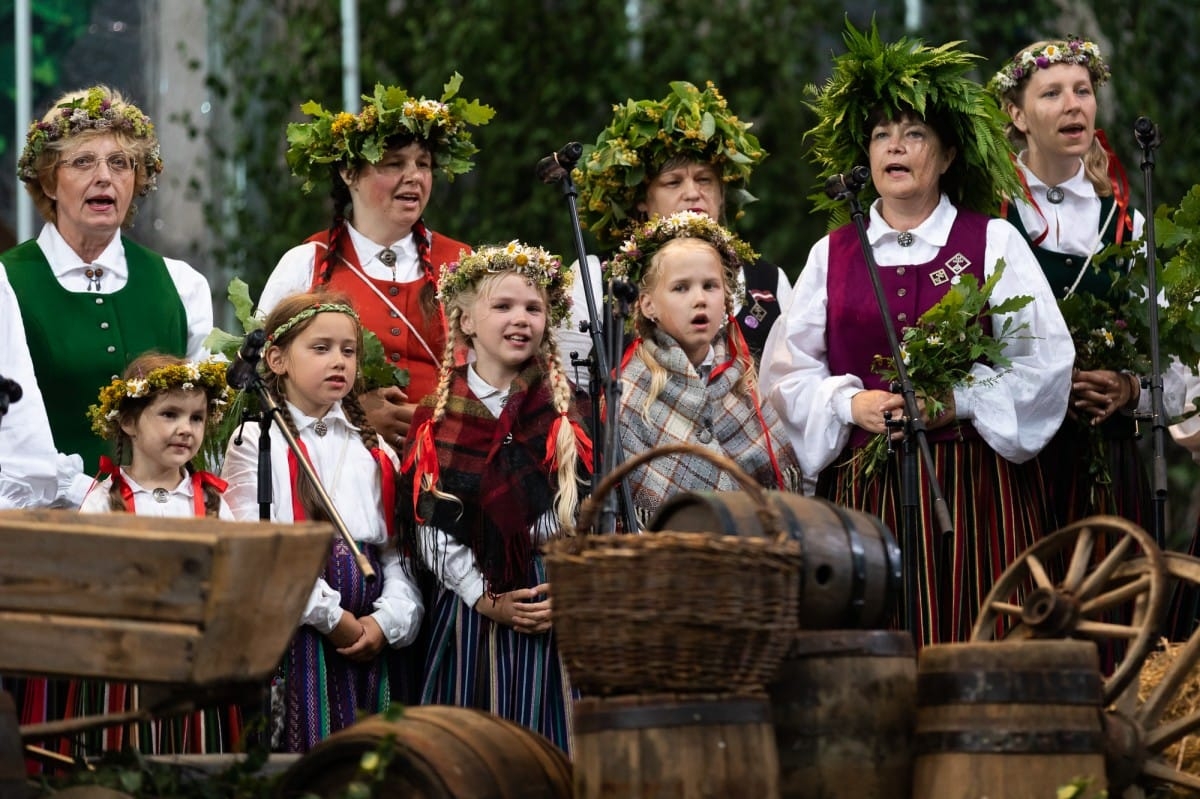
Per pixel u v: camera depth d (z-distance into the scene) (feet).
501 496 25.61
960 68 27.58
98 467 27.27
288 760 21.58
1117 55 50.75
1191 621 27.84
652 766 18.53
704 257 26.35
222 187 51.88
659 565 18.54
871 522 21.06
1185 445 29.89
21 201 46.93
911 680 20.25
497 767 19.48
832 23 53.72
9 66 50.24
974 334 26.25
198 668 18.53
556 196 52.70
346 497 26.14
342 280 28.81
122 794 19.25
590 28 53.01
